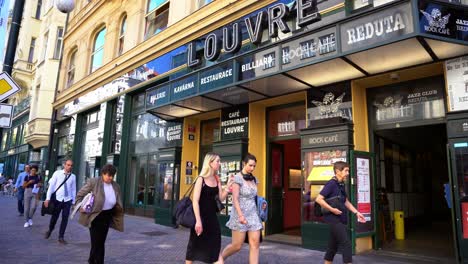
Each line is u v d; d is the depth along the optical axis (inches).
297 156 426.3
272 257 247.8
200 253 165.3
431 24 202.1
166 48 475.5
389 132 359.6
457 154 223.5
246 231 180.5
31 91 1052.5
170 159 425.1
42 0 1133.7
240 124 370.3
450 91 235.1
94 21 708.7
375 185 285.7
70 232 341.1
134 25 569.6
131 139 555.8
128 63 556.7
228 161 360.5
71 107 741.9
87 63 716.7
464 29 209.8
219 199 177.9
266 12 331.6
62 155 776.9
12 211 519.8
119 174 544.4
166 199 414.3
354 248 259.1
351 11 281.4
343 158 270.2
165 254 250.7
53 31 922.1
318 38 249.0
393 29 209.3
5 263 210.5
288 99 348.2
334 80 288.5
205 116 435.2
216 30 396.8
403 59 240.8
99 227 188.1
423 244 305.1
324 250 269.9
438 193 514.9
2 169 1234.6
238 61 303.6
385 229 317.1
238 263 224.5
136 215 511.5
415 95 274.7
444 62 241.0
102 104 621.0
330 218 178.2
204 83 333.4
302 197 293.0
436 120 260.7
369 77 276.7
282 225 374.9
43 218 448.1
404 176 414.3
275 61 274.2
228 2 382.6
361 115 290.5
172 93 371.9
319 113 302.5
